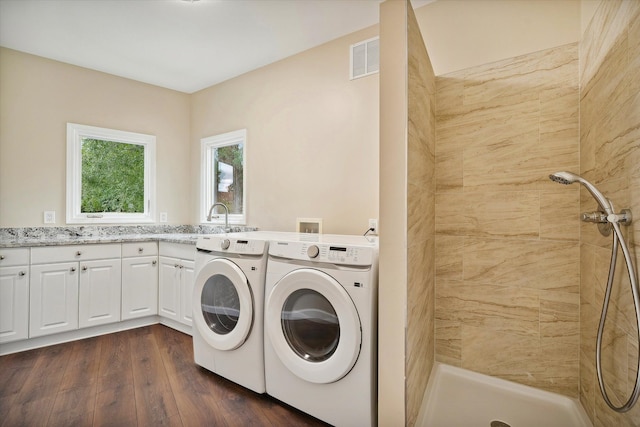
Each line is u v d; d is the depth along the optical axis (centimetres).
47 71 302
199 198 386
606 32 135
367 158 245
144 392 197
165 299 313
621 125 121
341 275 158
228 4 224
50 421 169
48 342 267
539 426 157
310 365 167
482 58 197
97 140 337
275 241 188
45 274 262
